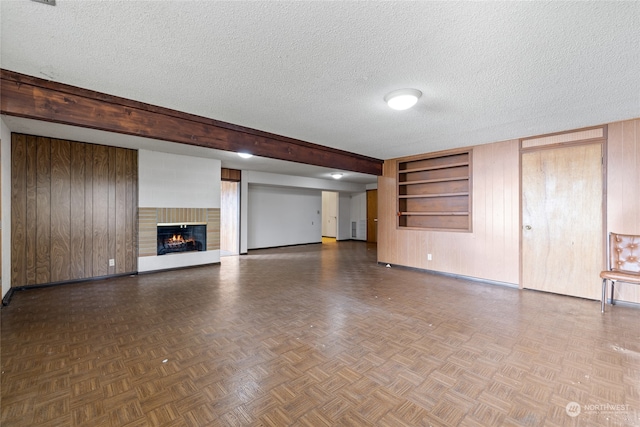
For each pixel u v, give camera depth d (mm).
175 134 3205
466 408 1752
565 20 1688
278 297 3938
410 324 3006
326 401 1815
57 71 2336
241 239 7777
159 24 1754
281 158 4273
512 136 4273
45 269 4383
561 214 4008
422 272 5551
